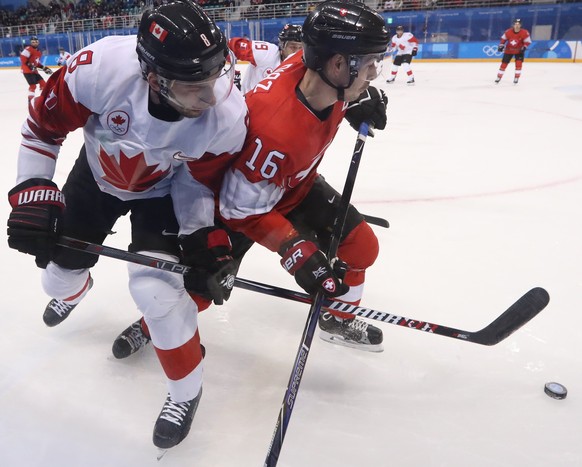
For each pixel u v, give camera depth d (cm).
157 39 110
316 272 140
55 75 139
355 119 184
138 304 140
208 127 131
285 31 297
